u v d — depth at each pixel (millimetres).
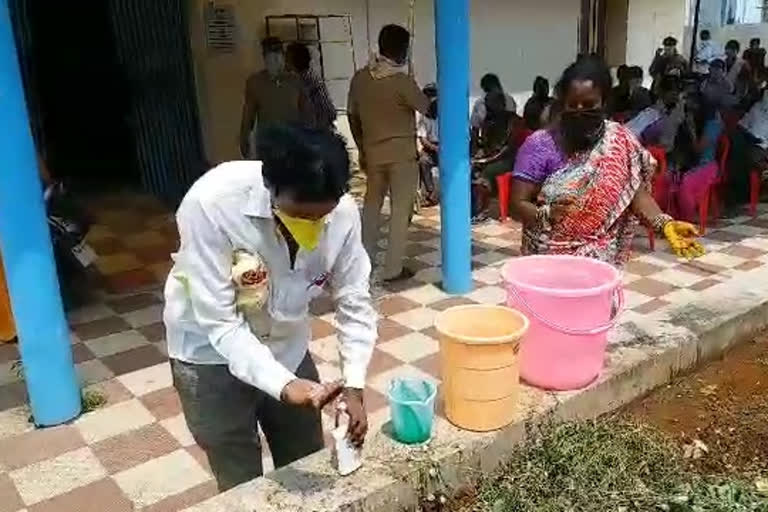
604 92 2639
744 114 7750
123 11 7773
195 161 8398
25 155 3078
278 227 1844
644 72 11414
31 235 3158
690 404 2711
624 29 10789
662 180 6125
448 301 4785
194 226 1819
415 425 2221
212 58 7887
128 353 4238
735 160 6578
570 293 2314
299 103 6609
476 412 2260
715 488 2156
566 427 2383
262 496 2031
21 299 3248
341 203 1973
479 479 2264
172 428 3406
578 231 2791
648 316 3080
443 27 4297
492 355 2172
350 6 8234
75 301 5062
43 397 3400
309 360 2340
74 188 8531
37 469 3135
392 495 2086
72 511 2865
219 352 1911
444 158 4633
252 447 2285
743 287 3414
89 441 3328
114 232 6855
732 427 2570
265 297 1923
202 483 3008
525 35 9828
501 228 6453
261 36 7953
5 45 2918
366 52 8461
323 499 2016
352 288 2096
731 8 16250
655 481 2215
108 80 8523
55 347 3357
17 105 2996
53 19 8273
